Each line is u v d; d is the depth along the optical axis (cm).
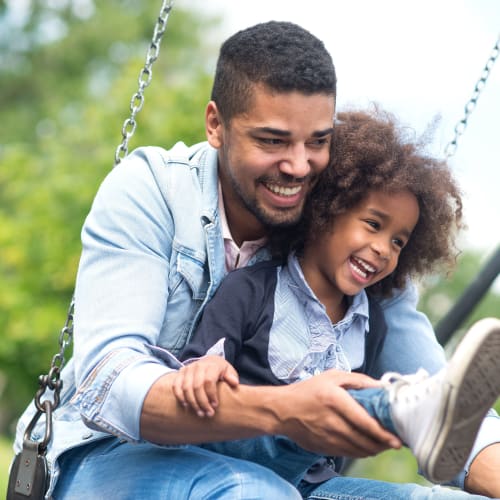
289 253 315
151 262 297
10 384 1530
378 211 307
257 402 258
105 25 2255
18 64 2259
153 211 303
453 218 333
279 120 289
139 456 288
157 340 301
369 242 307
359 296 318
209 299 303
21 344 1219
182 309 302
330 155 312
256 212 299
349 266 310
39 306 1215
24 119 2198
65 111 2166
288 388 257
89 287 294
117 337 284
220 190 311
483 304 1195
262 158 292
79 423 309
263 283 305
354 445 249
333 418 248
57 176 1215
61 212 1211
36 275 1219
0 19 2288
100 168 1215
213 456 280
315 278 315
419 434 243
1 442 1638
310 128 292
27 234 1213
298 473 303
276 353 300
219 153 309
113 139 1223
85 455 301
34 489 294
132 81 1262
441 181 318
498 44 370
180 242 303
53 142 1308
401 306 344
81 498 291
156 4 2352
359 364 317
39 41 2292
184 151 318
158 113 1208
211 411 260
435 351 340
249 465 277
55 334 1205
